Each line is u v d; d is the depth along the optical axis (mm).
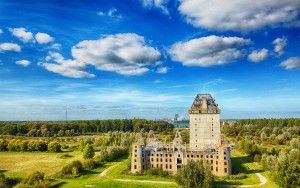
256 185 181250
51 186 182750
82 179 199500
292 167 178750
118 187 180875
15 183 195500
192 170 179750
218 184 184375
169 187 178625
